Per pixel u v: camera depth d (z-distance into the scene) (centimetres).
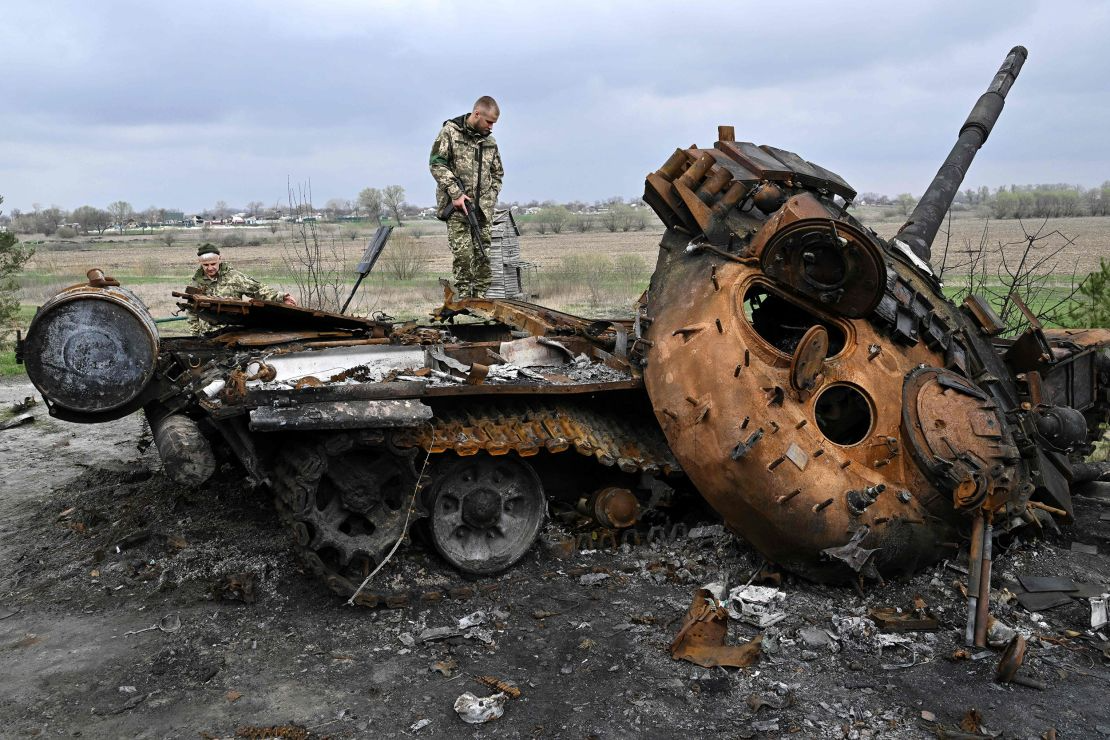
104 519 675
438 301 2156
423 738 401
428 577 572
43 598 549
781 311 720
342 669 462
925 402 546
